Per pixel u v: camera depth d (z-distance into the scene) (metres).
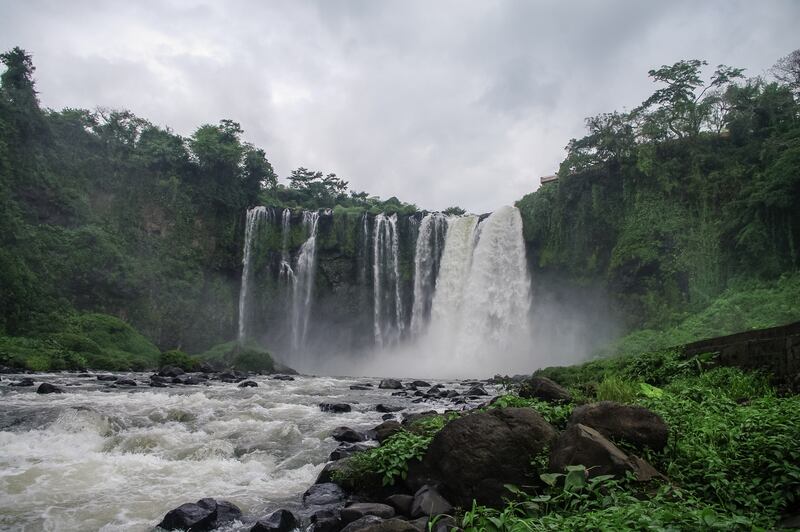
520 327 40.72
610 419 5.78
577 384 13.90
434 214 45.69
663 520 3.86
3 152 36.25
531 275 41.88
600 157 38.34
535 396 10.10
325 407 13.15
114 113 45.75
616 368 15.21
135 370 30.42
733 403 7.67
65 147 41.84
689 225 34.16
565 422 6.83
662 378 12.02
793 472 4.74
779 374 9.31
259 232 47.25
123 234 42.47
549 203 41.47
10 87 38.97
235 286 47.16
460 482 5.72
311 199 60.84
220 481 7.17
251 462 8.05
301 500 6.45
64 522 5.57
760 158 32.12
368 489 6.52
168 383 20.25
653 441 5.62
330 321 46.34
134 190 44.16
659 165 36.19
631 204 37.19
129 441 8.78
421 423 8.24
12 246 34.22
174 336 42.31
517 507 4.98
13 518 5.62
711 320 27.78
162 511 5.96
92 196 42.53
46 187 39.00
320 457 8.36
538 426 5.82
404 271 45.41
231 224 47.75
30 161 38.62
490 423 5.92
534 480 5.50
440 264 44.25
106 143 44.41
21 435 8.94
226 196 47.84
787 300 26.05
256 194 50.47
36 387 16.19
